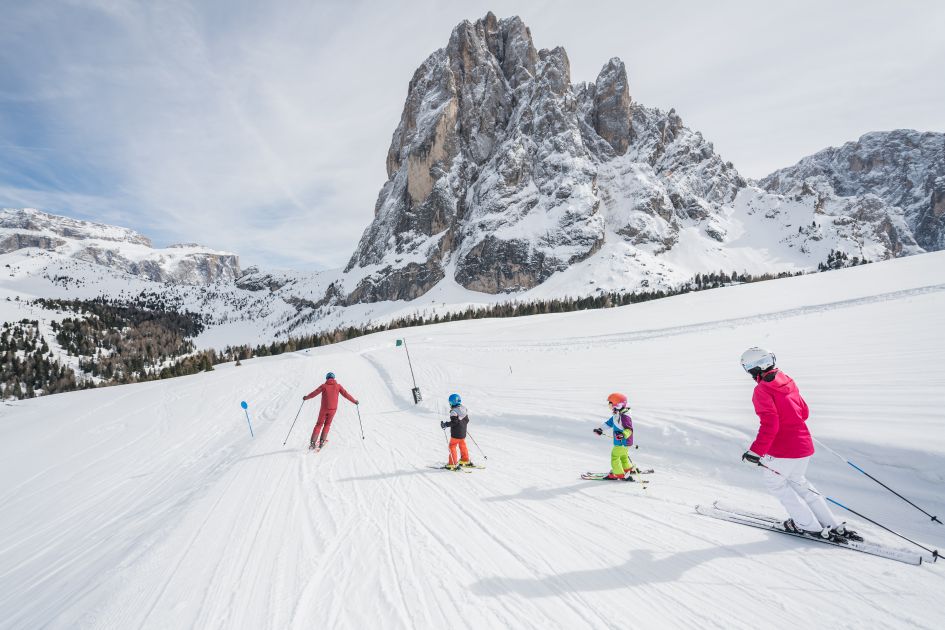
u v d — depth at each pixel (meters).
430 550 4.81
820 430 6.51
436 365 23.95
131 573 4.70
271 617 3.74
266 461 9.24
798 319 20.86
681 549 4.50
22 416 20.55
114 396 23.81
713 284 178.38
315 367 31.25
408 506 6.14
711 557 4.30
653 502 5.68
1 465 12.63
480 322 58.31
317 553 4.90
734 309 29.48
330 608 3.84
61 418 18.89
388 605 3.83
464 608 3.73
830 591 3.62
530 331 36.38
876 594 3.52
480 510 5.83
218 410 17.69
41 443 14.84
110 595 4.29
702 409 8.55
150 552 5.21
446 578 4.23
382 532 5.34
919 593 3.47
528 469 7.46
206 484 8.20
